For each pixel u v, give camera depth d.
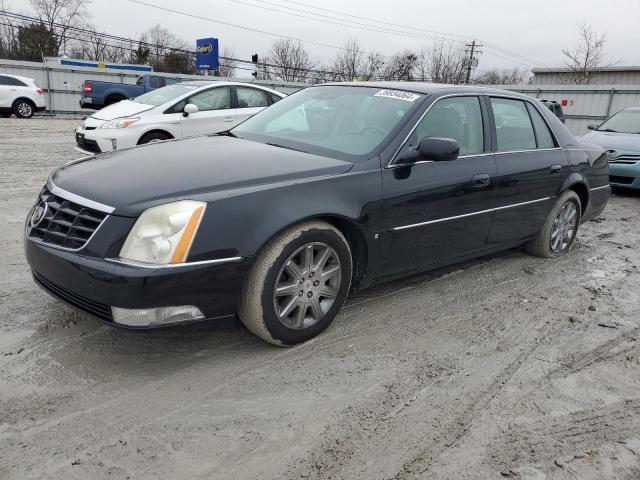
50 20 49.91
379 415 2.74
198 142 3.96
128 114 8.88
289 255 3.10
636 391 3.10
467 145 4.23
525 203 4.74
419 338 3.59
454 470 2.38
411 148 3.73
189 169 3.18
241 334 3.45
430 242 3.95
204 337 3.38
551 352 3.50
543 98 24.30
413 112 3.88
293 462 2.37
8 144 12.01
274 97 10.36
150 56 52.66
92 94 21.02
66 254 2.80
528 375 3.20
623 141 9.29
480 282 4.70
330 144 3.83
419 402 2.87
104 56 53.28
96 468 2.25
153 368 3.02
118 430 2.50
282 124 4.31
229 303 2.94
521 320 3.96
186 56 52.56
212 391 2.85
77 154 10.92
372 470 2.35
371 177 3.47
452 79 50.56
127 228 2.71
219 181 3.02
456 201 4.01
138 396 2.76
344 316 3.84
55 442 2.39
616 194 9.63
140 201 2.77
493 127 4.47
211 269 2.81
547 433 2.66
